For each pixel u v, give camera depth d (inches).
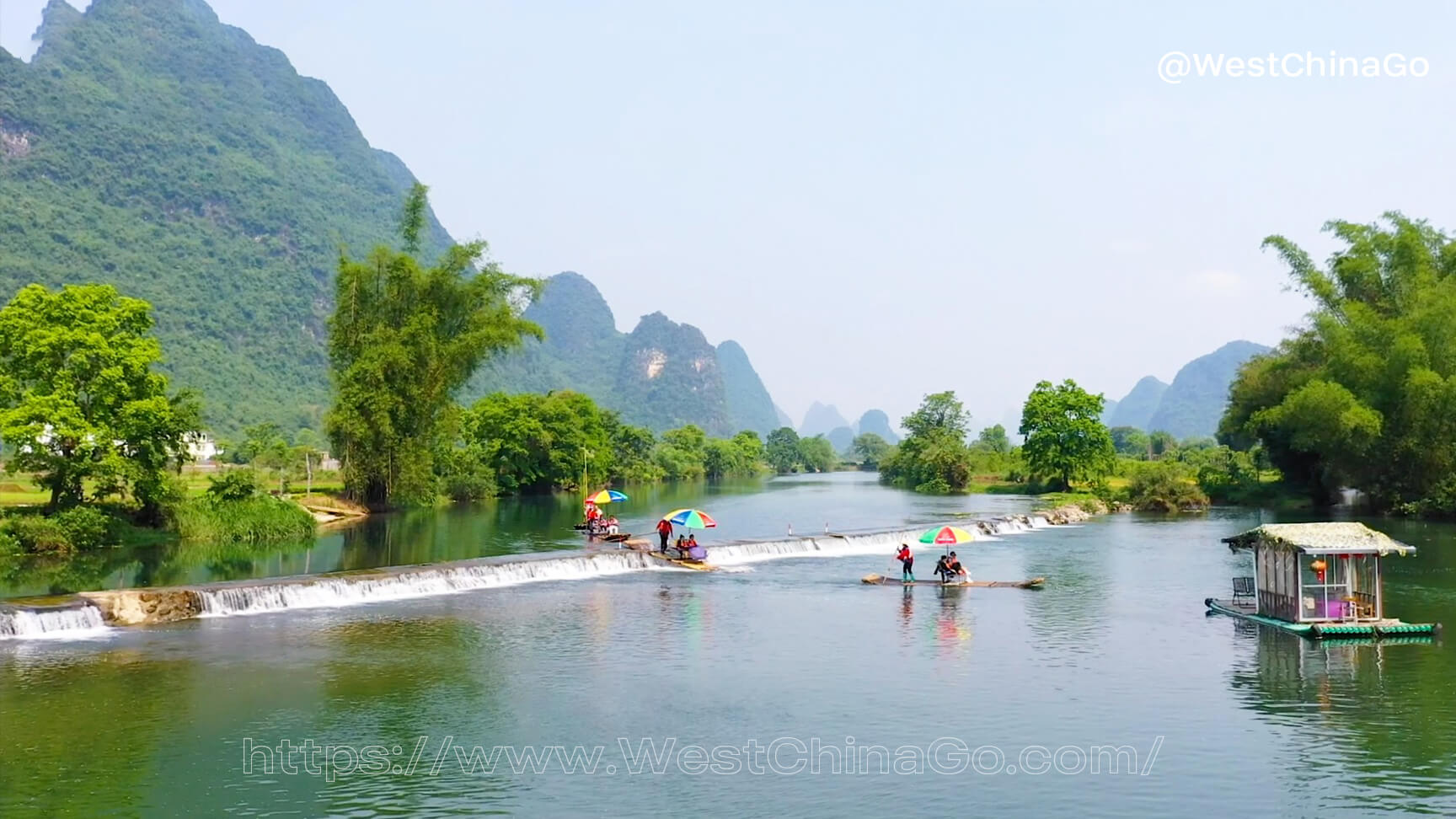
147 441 3580.2
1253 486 6259.8
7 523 3250.5
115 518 3617.1
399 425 4916.3
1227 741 1537.9
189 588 2503.7
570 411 7854.3
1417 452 4845.0
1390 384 4881.9
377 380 4776.1
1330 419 4923.7
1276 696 1761.8
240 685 1849.2
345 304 5032.0
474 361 5187.0
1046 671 1953.7
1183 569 3358.8
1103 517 5477.4
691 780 1401.3
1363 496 5359.3
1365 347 5012.3
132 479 3491.6
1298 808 1290.6
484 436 7347.4
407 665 1999.3
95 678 1884.8
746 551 3703.3
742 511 6240.2
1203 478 6501.0
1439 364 4817.9
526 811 1299.2
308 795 1348.4
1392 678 1863.9
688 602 2709.2
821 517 5615.2
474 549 3634.4
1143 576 3181.6
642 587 2957.7
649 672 1962.4
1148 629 2338.8
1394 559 3410.4
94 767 1441.9
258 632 2287.2
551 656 2082.9
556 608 2603.3
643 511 5994.1
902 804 1316.4
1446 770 1411.2
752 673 1945.1
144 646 2134.6
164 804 1314.0
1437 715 1649.9
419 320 4936.0
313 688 1838.1
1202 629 2333.9
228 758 1476.4
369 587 2760.8
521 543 3811.5
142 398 3567.9
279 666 1985.7
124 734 1578.5
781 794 1348.4
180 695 1777.8
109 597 2372.0
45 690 1804.9
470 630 2319.1
